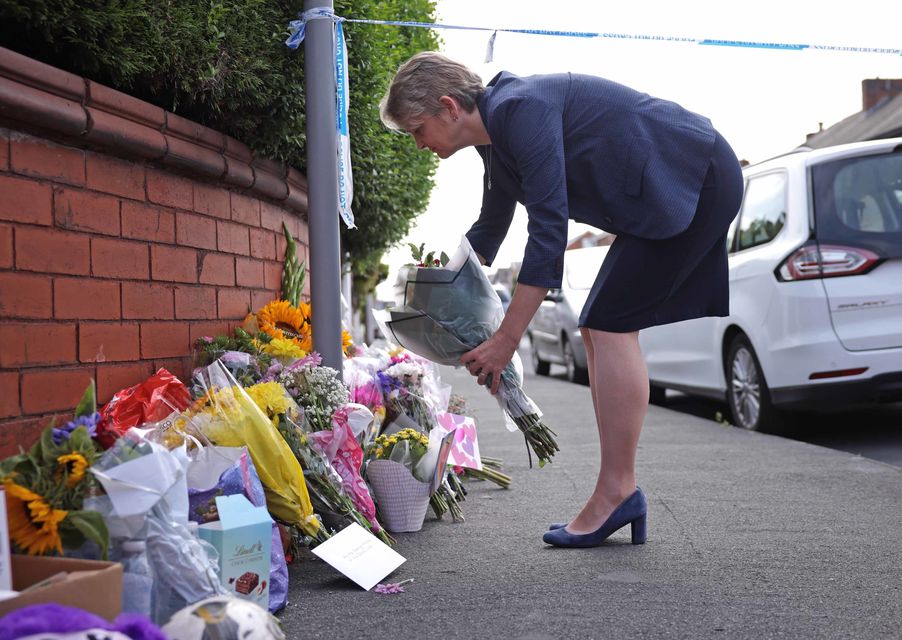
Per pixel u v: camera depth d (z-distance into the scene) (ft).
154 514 6.72
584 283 39.70
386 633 7.59
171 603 6.68
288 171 14.06
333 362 12.11
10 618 4.86
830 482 14.33
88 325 9.02
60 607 5.01
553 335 41.93
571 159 10.01
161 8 10.03
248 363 10.88
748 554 10.05
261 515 7.73
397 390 13.06
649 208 9.90
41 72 8.21
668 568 9.53
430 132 10.27
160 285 10.39
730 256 21.49
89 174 9.09
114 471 6.40
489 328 10.55
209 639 5.71
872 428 21.20
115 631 5.05
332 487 9.93
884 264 18.06
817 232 18.40
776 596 8.48
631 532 10.77
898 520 11.64
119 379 9.53
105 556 6.15
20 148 8.14
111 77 9.81
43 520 5.94
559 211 9.73
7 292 7.89
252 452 8.92
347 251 20.70
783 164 19.95
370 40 14.75
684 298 10.61
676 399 32.12
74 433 6.41
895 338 17.90
